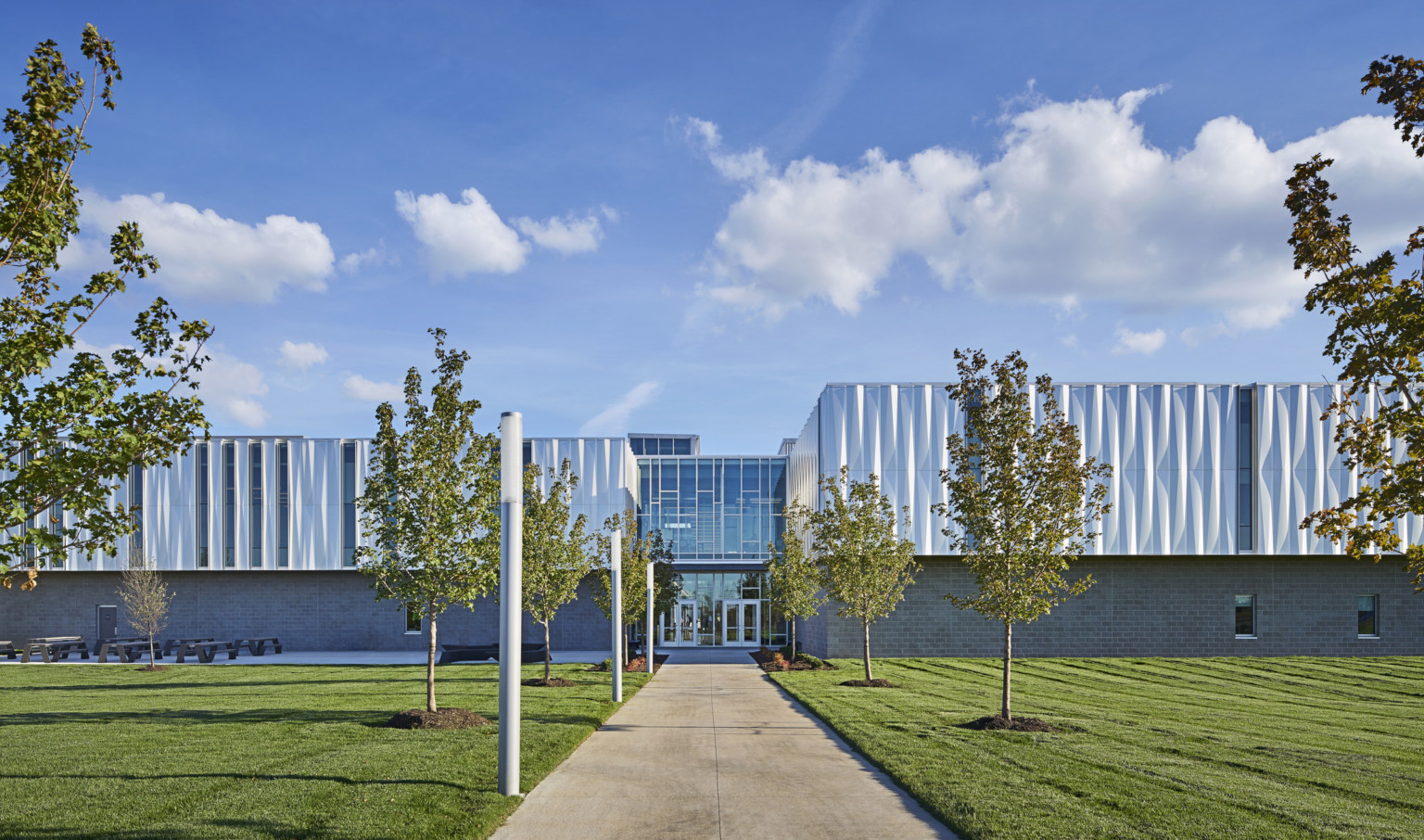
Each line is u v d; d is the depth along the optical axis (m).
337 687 20.62
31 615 35.31
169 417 6.72
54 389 6.12
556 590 21.41
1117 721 14.90
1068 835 7.68
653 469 41.22
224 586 35.19
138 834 7.55
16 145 6.26
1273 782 10.03
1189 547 29.39
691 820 8.48
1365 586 30.98
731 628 40.00
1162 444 29.73
